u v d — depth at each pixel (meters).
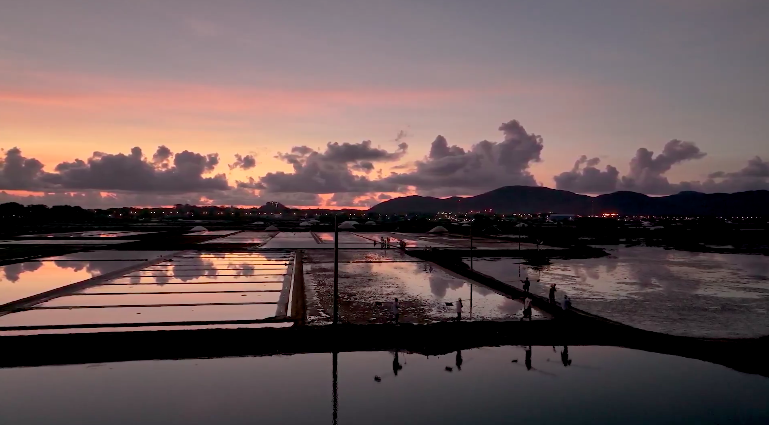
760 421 12.47
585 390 14.53
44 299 26.12
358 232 109.81
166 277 34.88
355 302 25.58
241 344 18.38
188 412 12.88
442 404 13.48
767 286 31.95
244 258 48.75
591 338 19.61
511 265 43.22
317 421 12.41
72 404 13.38
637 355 17.81
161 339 18.20
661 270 40.41
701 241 78.25
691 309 24.53
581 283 32.69
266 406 13.28
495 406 13.33
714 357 17.44
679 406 13.35
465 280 33.72
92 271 37.78
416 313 22.91
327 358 17.34
